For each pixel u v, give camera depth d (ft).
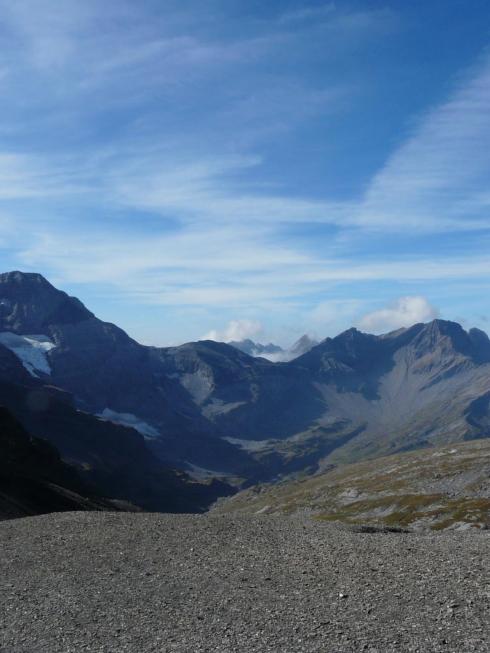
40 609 86.69
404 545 114.01
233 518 162.50
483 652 61.67
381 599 81.15
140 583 98.58
